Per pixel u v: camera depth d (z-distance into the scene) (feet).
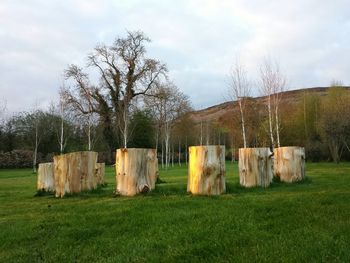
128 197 32.60
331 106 132.57
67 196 36.06
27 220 25.59
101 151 186.29
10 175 109.91
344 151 138.82
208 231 19.67
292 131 164.04
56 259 17.56
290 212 23.00
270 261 14.88
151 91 166.30
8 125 186.60
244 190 35.68
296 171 42.04
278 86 124.16
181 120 189.57
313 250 15.67
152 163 34.32
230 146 202.80
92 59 163.32
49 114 183.62
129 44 162.40
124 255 17.25
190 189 32.94
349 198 26.73
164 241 18.69
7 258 17.99
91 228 22.17
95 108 163.43
